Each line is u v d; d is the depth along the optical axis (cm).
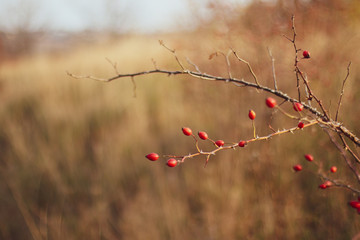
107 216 272
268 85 249
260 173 227
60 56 1018
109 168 309
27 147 373
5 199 313
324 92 220
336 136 179
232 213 225
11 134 396
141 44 680
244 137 246
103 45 920
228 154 256
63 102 482
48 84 564
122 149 335
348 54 244
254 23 269
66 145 357
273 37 255
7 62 1407
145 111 409
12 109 536
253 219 220
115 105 430
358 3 280
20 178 329
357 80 227
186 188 278
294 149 226
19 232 284
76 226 266
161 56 457
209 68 297
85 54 819
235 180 240
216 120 293
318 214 203
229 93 279
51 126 399
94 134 404
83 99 481
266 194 217
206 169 271
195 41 322
